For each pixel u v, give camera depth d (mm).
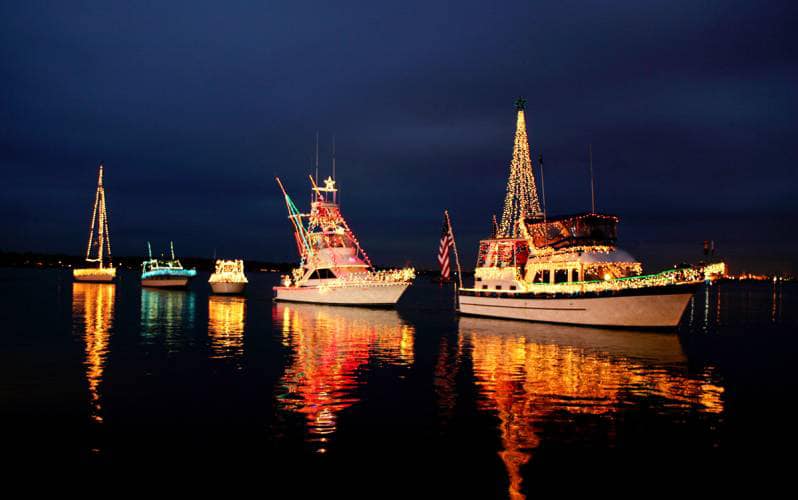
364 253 84625
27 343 40906
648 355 36656
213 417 21906
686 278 46156
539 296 55062
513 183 62562
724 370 32344
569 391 26391
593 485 15922
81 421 21312
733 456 18125
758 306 104250
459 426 20844
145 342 42125
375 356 36062
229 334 47469
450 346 40219
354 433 20047
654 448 18766
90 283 153750
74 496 15008
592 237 53656
